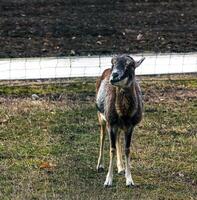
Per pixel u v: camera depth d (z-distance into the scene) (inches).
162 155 1384.1
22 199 1178.0
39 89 1744.6
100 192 1208.2
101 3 2632.9
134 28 2326.5
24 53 2044.8
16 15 2449.6
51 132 1496.1
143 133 1493.6
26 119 1561.3
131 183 1232.8
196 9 2588.6
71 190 1218.0
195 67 1897.1
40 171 1305.4
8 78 1813.5
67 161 1352.1
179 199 1186.6
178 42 2177.7
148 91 1743.4
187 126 1539.1
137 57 1987.0
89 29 2297.0
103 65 1907.0
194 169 1321.4
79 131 1504.7
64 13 2488.9
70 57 1995.6
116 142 1293.1
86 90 1742.1
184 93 1738.4
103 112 1263.5
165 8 2596.0
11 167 1321.4
